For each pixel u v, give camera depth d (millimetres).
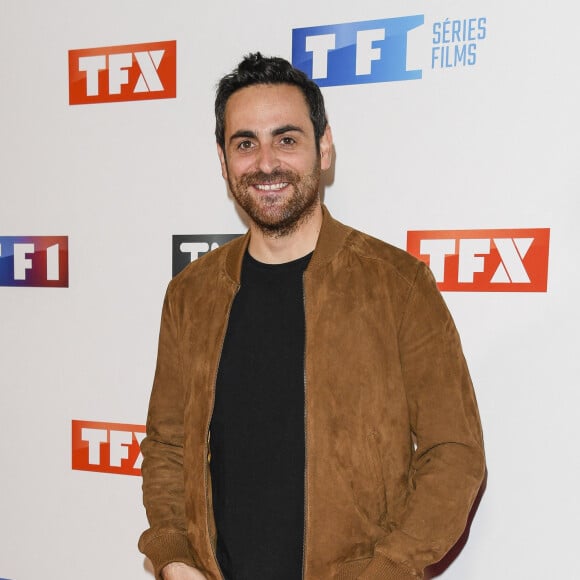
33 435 1924
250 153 1249
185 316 1379
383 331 1208
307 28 1596
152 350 1788
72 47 1813
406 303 1203
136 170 1776
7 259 1917
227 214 1700
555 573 1461
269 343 1234
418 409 1195
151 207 1769
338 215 1600
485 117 1473
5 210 1911
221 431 1248
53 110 1847
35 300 1899
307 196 1246
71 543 1900
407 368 1200
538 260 1451
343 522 1171
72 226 1848
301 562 1179
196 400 1294
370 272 1239
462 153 1495
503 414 1490
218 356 1268
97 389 1849
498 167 1470
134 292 1798
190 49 1701
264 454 1202
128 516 1837
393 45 1531
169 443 1403
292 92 1247
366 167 1571
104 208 1813
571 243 1426
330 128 1479
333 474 1171
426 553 1081
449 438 1153
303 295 1236
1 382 1948
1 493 1958
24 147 1882
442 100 1503
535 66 1431
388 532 1203
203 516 1251
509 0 1440
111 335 1827
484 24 1461
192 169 1724
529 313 1465
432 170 1521
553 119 1424
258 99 1232
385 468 1208
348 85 1572
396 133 1543
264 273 1282
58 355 1885
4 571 1967
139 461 1817
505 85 1454
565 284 1436
